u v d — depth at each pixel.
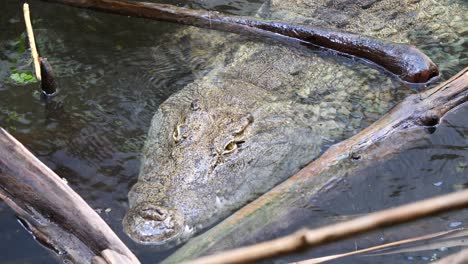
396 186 5.04
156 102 6.18
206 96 6.10
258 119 5.84
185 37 7.27
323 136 5.88
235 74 6.71
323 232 2.34
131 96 6.23
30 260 4.10
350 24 7.61
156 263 4.16
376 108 6.26
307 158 5.61
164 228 4.37
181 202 4.70
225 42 7.30
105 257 3.48
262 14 7.88
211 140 5.30
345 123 6.06
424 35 7.44
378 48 6.75
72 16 7.43
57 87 6.25
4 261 4.09
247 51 7.11
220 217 4.79
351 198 4.89
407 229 4.36
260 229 4.44
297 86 6.55
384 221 2.30
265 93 6.35
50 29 7.17
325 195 4.90
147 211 4.43
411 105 5.79
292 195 4.82
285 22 7.23
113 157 5.34
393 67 6.66
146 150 5.43
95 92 6.24
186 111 5.64
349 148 5.36
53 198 4.16
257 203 4.68
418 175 5.16
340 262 4.14
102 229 3.88
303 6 8.05
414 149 5.46
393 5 7.97
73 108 5.96
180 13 7.23
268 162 5.45
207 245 4.23
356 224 2.32
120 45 7.04
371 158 5.32
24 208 4.38
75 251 4.03
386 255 4.20
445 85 5.97
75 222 4.04
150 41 7.16
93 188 4.94
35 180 4.23
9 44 6.86
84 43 7.01
